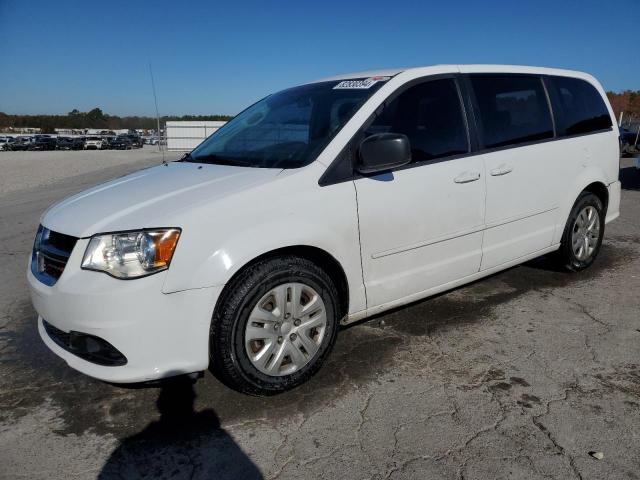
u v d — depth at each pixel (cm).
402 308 403
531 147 395
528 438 243
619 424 252
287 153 314
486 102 375
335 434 250
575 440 241
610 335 348
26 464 236
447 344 341
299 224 275
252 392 276
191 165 350
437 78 353
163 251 244
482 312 391
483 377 299
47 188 1480
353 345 343
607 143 468
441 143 343
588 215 464
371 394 284
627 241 595
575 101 449
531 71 418
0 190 1515
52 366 330
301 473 225
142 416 271
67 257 260
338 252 291
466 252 360
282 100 389
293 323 281
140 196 282
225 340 260
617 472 220
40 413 277
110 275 244
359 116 310
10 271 558
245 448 243
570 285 445
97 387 302
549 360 316
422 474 221
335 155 295
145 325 243
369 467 227
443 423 256
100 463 236
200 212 253
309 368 290
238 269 256
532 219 405
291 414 268
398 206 314
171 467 232
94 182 1571
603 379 293
